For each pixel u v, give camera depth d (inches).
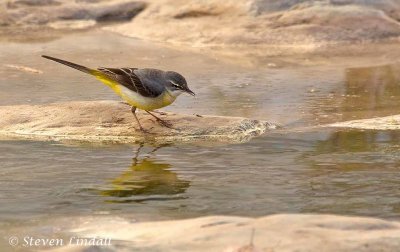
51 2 1047.6
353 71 785.6
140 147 530.9
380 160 492.4
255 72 775.1
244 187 438.3
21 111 586.2
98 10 1043.3
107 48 884.6
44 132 559.5
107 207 403.2
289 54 876.6
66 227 369.4
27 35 962.1
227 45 919.0
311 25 944.9
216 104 647.8
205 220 354.6
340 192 427.2
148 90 550.3
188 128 560.7
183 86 558.9
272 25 946.1
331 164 484.1
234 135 558.6
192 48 903.1
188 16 986.7
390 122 590.9
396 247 318.3
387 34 957.2
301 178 454.9
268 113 622.5
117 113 577.9
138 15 1021.8
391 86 721.6
